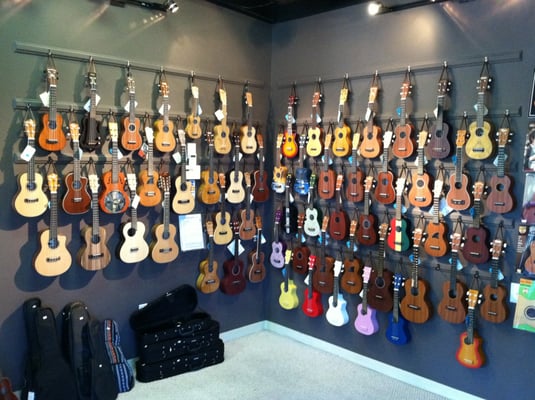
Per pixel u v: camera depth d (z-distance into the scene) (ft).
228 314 13.10
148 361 10.57
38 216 9.42
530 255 8.95
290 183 12.91
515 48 9.08
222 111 11.99
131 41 10.56
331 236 11.85
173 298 11.41
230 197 12.30
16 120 9.05
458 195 9.65
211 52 12.07
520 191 9.10
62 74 9.58
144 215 11.01
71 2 9.62
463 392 10.09
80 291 10.19
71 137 9.56
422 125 10.40
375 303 11.10
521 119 9.04
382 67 11.08
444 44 10.05
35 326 9.11
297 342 13.16
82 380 9.43
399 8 10.63
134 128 10.28
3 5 8.79
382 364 11.41
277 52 13.41
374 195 11.12
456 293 9.82
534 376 9.15
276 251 13.16
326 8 12.05
